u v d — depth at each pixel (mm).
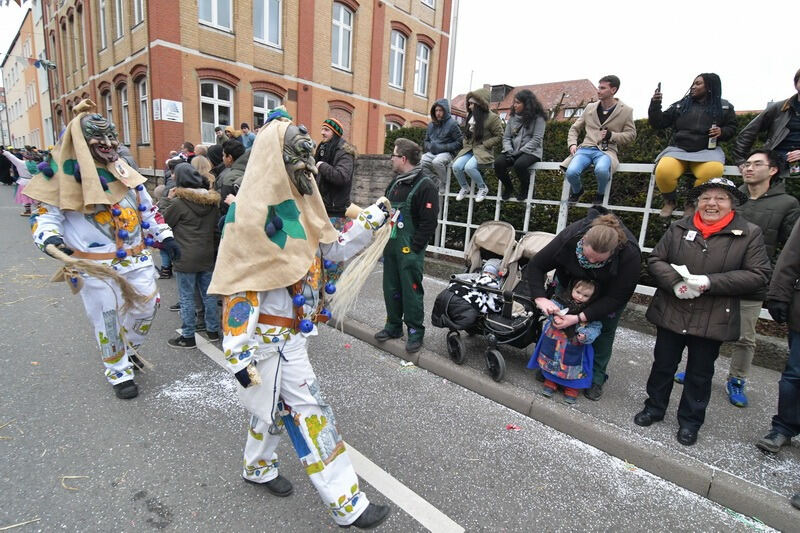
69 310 5227
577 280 3330
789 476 2736
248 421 3117
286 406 2059
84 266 2787
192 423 3066
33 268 7039
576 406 3434
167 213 4031
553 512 2447
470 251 4633
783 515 2428
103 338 3230
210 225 4227
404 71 19203
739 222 2918
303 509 2352
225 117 13773
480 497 2525
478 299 3898
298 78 15062
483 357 4258
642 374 4094
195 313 4344
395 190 4047
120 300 3256
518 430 3254
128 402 3293
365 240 2324
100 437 2855
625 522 2410
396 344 4461
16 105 39500
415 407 3480
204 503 2346
